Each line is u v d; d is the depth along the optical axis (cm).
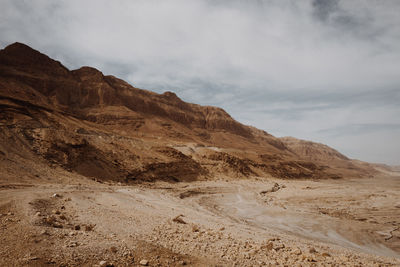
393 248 2384
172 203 3025
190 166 7775
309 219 3344
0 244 677
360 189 7400
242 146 19388
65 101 13312
